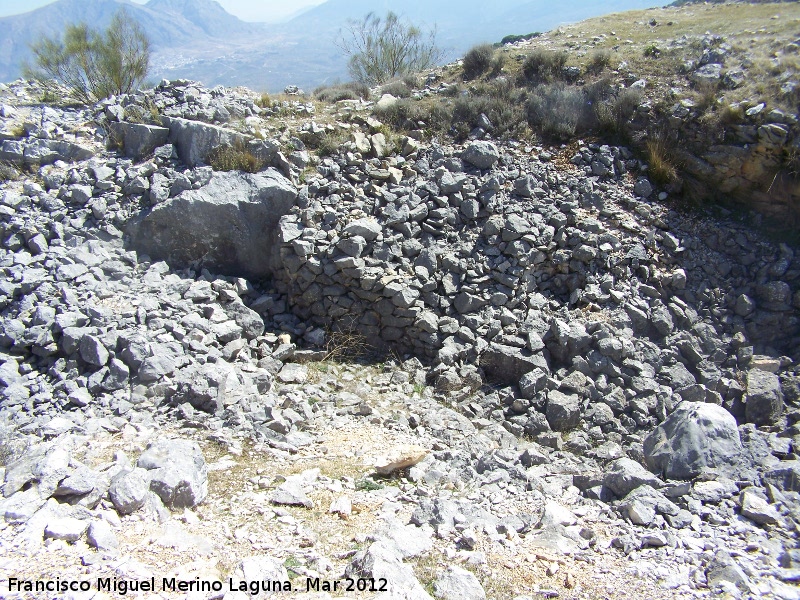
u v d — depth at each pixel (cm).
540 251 1053
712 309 1013
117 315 877
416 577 470
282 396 858
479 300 1017
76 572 437
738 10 1744
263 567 456
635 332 969
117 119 1248
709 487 599
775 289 1005
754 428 783
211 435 708
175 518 543
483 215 1110
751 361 949
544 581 473
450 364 952
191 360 834
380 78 2050
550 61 1470
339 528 547
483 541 525
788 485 607
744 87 1205
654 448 679
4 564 435
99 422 712
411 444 761
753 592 447
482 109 1346
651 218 1112
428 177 1167
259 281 1128
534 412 859
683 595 450
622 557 505
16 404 754
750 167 1116
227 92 1418
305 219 1073
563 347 936
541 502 612
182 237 1077
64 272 930
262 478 632
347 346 1022
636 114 1252
